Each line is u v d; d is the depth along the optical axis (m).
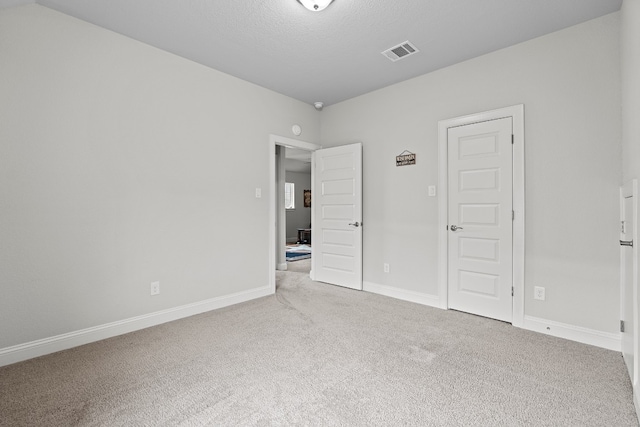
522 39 2.70
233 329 2.69
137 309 2.70
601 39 2.37
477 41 2.73
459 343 2.40
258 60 3.09
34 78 2.19
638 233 1.62
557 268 2.56
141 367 2.04
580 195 2.46
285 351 2.26
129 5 2.23
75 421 1.51
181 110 3.01
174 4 2.22
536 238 2.66
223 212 3.34
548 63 2.61
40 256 2.22
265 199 3.76
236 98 3.47
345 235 4.12
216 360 2.13
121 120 2.61
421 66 3.22
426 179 3.40
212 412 1.58
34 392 1.75
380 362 2.10
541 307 2.64
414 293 3.49
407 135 3.56
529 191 2.70
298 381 1.86
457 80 3.15
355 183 3.99
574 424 1.49
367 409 1.60
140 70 2.73
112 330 2.55
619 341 2.28
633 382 1.71
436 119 3.31
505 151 2.84
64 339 2.32
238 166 3.48
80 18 2.38
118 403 1.65
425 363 2.09
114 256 2.57
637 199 1.64
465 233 3.10
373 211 3.89
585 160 2.44
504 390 1.77
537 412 1.58
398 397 1.71
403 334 2.57
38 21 2.21
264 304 3.41
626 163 2.07
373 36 2.65
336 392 1.75
